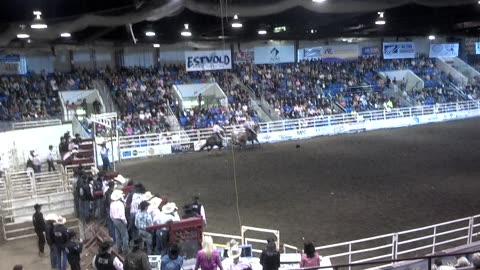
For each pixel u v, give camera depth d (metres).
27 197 16.20
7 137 22.16
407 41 48.38
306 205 16.36
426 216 14.98
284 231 13.73
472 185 18.72
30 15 17.64
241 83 39.69
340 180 19.95
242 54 42.03
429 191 17.92
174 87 36.31
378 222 14.46
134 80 37.03
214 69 37.53
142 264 8.23
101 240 11.66
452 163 22.94
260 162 24.52
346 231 13.69
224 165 24.08
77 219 14.78
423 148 27.20
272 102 37.53
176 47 40.78
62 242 10.42
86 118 28.30
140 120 31.11
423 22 34.25
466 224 14.25
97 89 34.31
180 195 18.05
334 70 44.34
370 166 22.66
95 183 13.78
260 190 18.61
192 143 29.23
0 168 19.47
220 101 36.09
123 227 11.47
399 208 15.85
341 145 29.25
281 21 29.12
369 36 45.19
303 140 32.19
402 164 22.94
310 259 8.60
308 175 21.06
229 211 15.83
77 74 35.97
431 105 40.00
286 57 43.94
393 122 37.44
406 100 41.38
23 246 13.18
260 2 14.94
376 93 41.84
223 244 12.63
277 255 8.52
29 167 20.02
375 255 11.95
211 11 14.98
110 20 16.53
